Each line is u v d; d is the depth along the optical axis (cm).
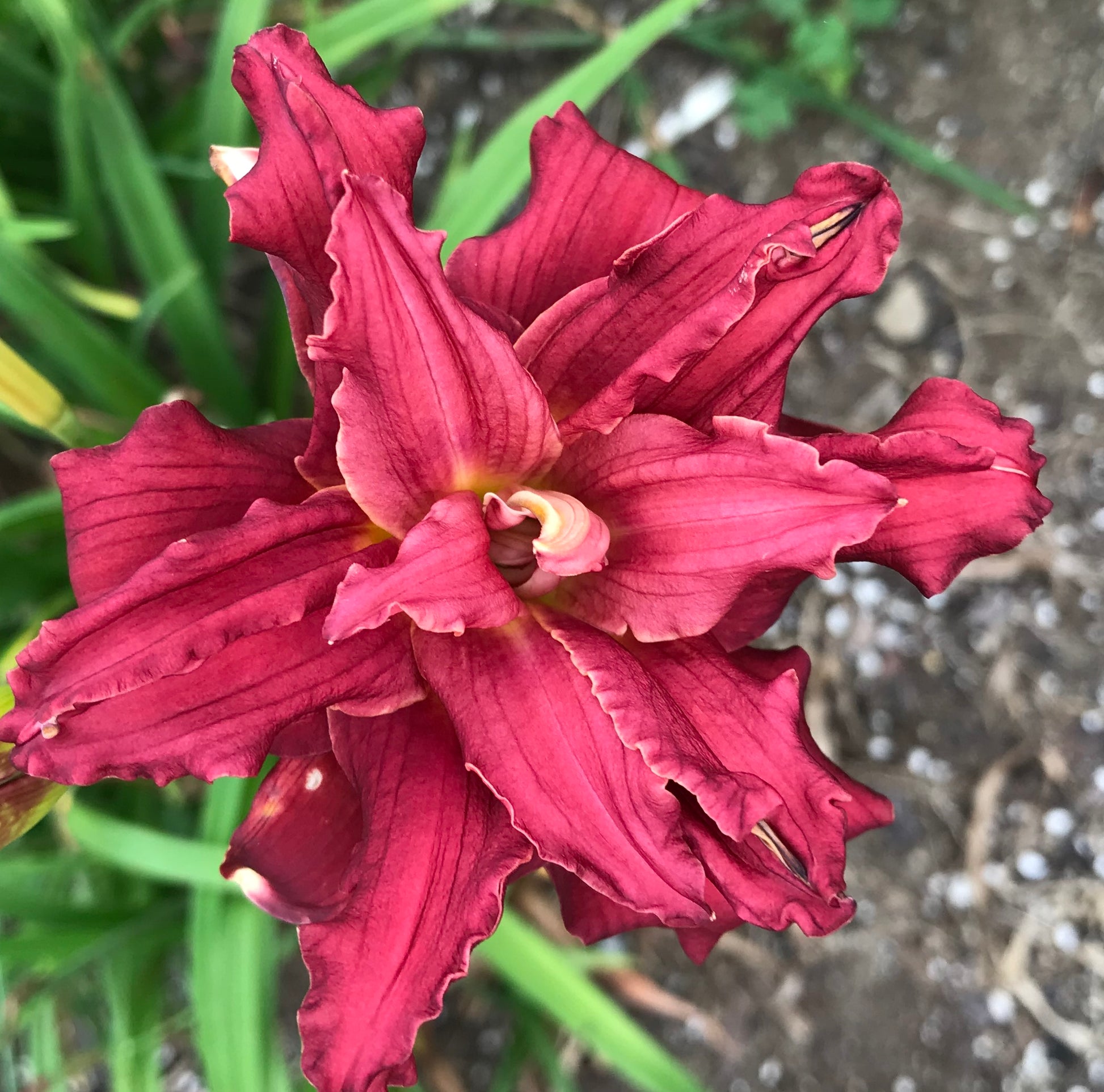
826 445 19
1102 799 40
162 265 32
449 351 17
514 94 46
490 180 31
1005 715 41
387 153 18
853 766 41
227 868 21
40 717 16
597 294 19
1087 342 42
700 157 45
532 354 20
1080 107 43
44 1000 33
